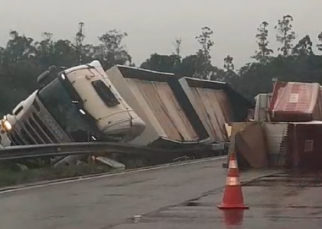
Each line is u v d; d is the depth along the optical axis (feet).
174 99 107.04
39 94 85.97
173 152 98.78
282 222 33.91
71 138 85.71
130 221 35.55
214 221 34.68
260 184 55.21
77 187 56.44
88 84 85.30
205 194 48.47
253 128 77.87
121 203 43.91
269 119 80.48
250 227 32.48
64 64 248.73
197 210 39.40
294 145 78.02
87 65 87.86
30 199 47.80
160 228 32.76
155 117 95.35
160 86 104.27
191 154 105.91
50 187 57.00
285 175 65.57
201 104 112.47
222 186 54.70
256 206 40.57
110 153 87.97
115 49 289.94
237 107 125.18
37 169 72.02
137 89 95.55
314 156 77.61
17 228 34.17
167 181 60.49
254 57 304.50
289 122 78.84
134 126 86.74
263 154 78.38
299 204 41.34
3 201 46.75
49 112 85.61
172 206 41.63
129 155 91.20
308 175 65.46
